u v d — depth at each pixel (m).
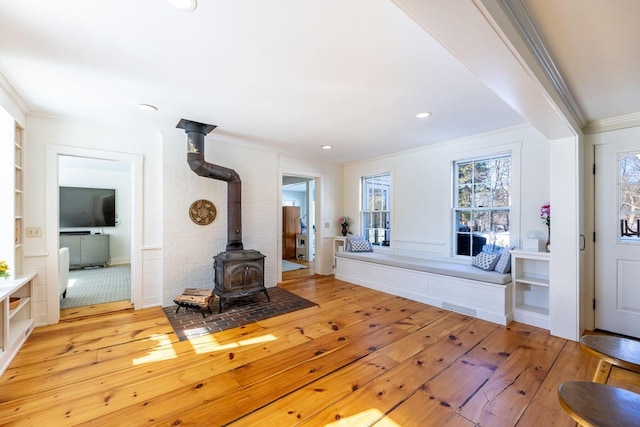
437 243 4.31
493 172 3.77
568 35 1.58
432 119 3.17
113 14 1.49
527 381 2.02
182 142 3.82
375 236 5.50
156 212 3.71
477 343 2.63
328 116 3.08
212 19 1.54
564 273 2.75
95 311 3.48
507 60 1.41
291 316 3.34
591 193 2.99
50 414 1.68
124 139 3.51
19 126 2.79
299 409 1.74
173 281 3.77
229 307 3.66
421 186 4.54
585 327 2.99
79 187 6.35
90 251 6.29
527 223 3.39
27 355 2.38
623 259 2.83
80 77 2.21
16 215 2.77
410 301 3.94
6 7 1.43
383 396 1.86
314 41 1.75
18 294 2.84
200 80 2.27
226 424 1.61
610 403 0.91
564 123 2.35
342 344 2.62
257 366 2.23
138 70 2.11
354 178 5.84
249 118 3.17
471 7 1.03
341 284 4.93
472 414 1.70
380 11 1.47
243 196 4.45
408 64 2.01
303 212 10.36
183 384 1.99
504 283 3.10
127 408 1.74
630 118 2.75
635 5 1.34
